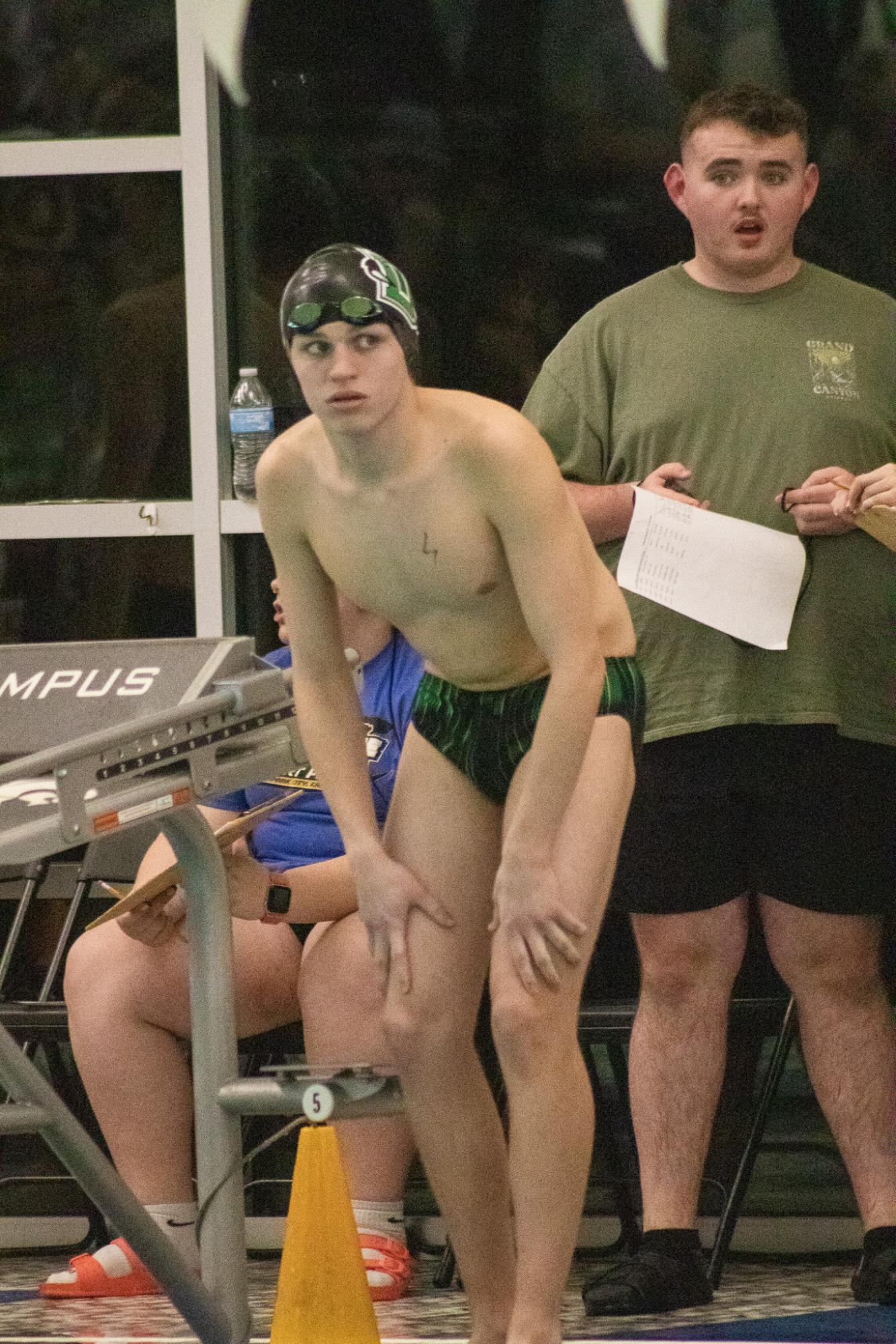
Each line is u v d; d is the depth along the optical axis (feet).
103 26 57.67
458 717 33.37
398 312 30.55
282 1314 32.55
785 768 43.21
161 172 57.57
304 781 47.39
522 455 30.68
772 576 42.75
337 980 43.11
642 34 55.83
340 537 32.24
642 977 44.70
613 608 33.94
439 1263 50.19
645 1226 43.06
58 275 58.39
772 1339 37.58
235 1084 33.81
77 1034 44.70
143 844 50.62
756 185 43.39
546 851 31.14
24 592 58.75
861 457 43.75
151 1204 43.96
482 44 56.70
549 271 56.70
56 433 58.65
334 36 57.16
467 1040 32.99
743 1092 52.80
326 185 57.47
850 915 43.24
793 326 44.16
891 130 54.95
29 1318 41.68
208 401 57.41
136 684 34.65
